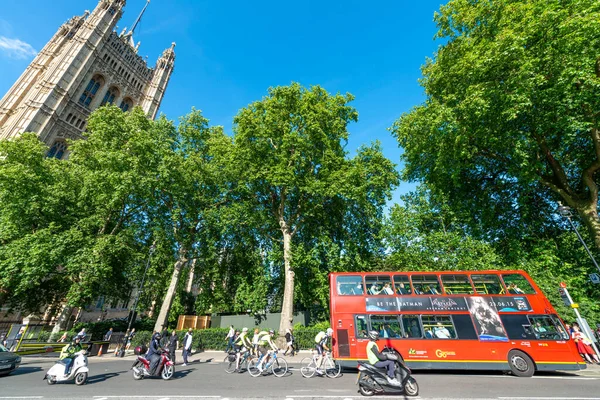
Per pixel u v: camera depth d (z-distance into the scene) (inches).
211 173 1055.6
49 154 2143.2
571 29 520.7
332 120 970.1
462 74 641.0
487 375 463.2
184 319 1075.3
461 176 893.8
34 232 905.5
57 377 404.2
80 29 2566.4
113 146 998.4
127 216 1106.1
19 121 2034.9
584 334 560.1
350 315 501.7
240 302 1075.9
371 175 953.5
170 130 1115.3
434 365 458.6
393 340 476.4
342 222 1069.1
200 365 608.7
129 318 1070.4
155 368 438.0
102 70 2615.7
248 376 466.6
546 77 573.3
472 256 735.7
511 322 472.7
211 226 1039.6
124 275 1151.6
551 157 725.9
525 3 600.1
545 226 822.5
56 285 1103.6
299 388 373.1
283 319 824.3
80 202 989.8
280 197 998.4
